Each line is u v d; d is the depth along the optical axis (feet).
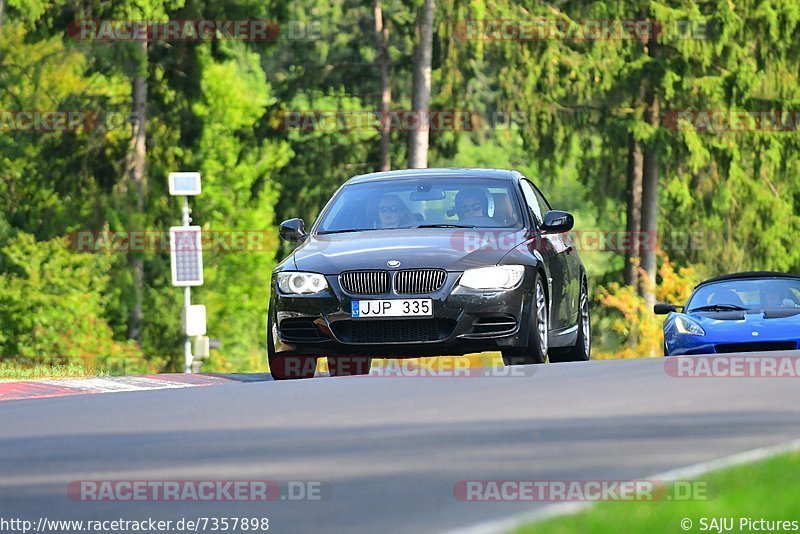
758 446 81.35
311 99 528.22
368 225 155.84
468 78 476.95
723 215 502.38
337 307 143.64
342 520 61.62
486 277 143.84
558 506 59.00
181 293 496.64
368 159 510.58
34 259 433.07
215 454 82.12
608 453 79.15
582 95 472.85
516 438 85.76
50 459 82.38
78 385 145.59
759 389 115.24
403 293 143.13
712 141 482.69
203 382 148.97
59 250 439.63
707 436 85.81
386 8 527.40
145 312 493.77
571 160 491.31
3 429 98.27
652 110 484.33
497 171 163.32
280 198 512.63
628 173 500.33
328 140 510.17
